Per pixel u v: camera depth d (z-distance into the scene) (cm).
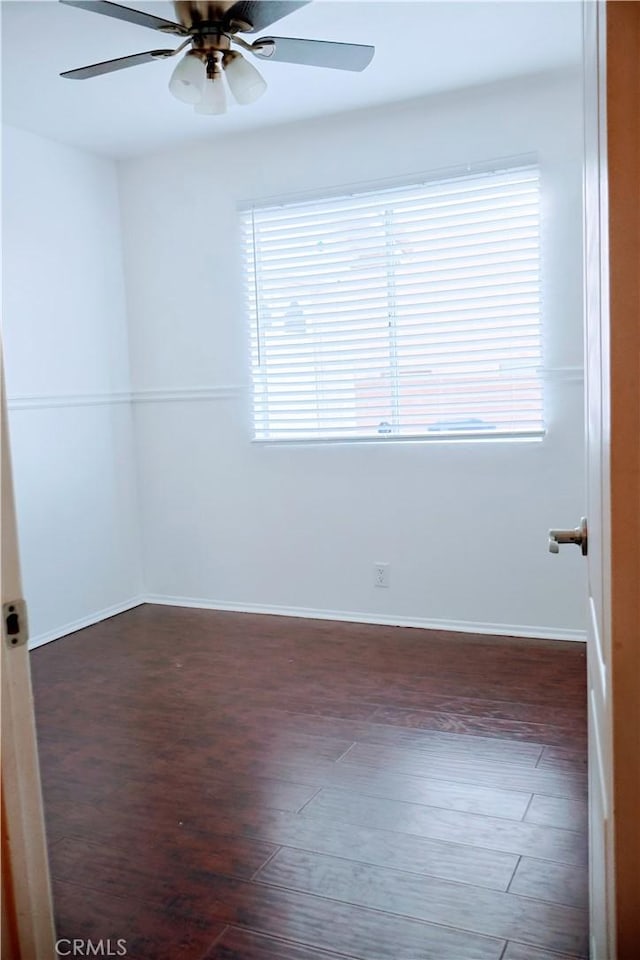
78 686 331
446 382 378
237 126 392
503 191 357
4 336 371
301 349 407
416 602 394
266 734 276
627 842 71
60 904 187
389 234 381
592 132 92
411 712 289
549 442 359
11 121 369
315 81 338
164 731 282
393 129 373
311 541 415
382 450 393
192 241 425
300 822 218
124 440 448
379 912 179
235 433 428
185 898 188
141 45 293
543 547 365
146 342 445
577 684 309
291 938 172
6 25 273
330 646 369
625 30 64
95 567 427
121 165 438
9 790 91
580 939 168
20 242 379
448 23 288
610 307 66
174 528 450
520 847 202
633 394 66
